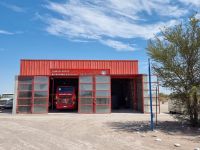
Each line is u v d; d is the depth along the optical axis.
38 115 25.73
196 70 15.61
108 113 27.84
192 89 14.67
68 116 24.52
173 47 15.83
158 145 10.63
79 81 28.23
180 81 15.74
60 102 30.03
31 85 27.77
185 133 13.80
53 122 19.27
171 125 17.02
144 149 9.85
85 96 28.08
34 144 10.80
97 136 12.88
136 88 31.84
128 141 11.52
